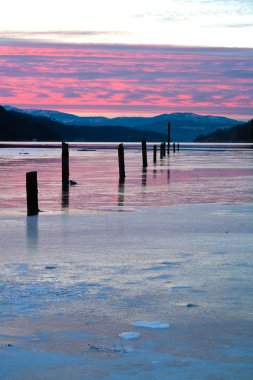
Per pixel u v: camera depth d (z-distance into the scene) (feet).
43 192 93.35
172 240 43.09
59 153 319.68
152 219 56.03
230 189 98.22
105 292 27.99
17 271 32.45
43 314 24.63
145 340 21.49
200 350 20.48
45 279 30.60
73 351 20.48
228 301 26.40
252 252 37.99
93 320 23.86
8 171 153.99
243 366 19.03
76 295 27.50
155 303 26.13
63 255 37.17
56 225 51.60
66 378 18.17
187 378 18.10
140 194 89.25
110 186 105.09
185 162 207.31
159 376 18.25
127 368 18.92
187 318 24.00
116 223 53.06
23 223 53.01
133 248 39.70
